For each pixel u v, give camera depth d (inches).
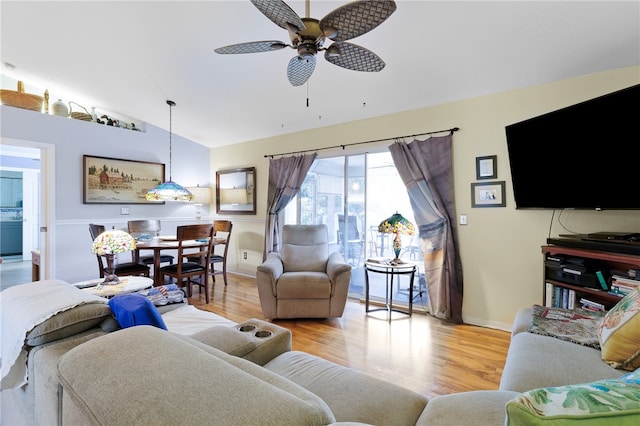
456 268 128.3
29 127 160.7
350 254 167.0
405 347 103.3
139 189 200.5
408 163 139.0
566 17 84.5
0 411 65.7
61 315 49.1
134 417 20.3
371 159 160.4
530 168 105.5
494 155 121.6
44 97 170.2
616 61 97.6
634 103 79.3
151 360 25.4
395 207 155.1
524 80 112.7
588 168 91.2
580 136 91.2
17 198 259.6
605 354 52.7
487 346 104.5
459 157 129.4
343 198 167.8
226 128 196.5
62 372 26.8
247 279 200.2
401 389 48.6
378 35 98.6
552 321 70.4
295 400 22.6
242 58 123.5
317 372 53.9
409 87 126.0
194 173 229.5
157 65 134.6
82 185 178.2
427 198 133.6
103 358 26.3
